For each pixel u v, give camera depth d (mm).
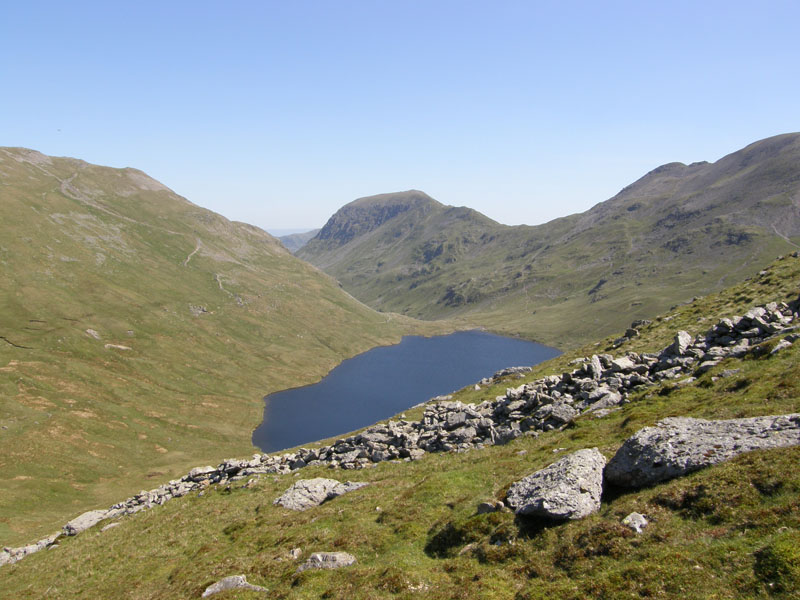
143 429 144375
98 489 107188
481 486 29781
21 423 123250
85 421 135125
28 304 188625
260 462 55406
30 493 96938
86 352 177375
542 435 36906
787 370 28766
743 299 65688
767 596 12367
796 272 64625
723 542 15234
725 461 19484
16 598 34312
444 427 47000
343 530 28797
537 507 21500
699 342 46344
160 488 57688
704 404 29891
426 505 29031
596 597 15289
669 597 13898
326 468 46906
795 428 19891
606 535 18422
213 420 168250
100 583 32656
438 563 22281
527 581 18375
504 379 82938
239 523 36750
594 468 23344
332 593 20547
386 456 44750
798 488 16031
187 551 34188
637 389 40656
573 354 84938
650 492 20125
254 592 22516
